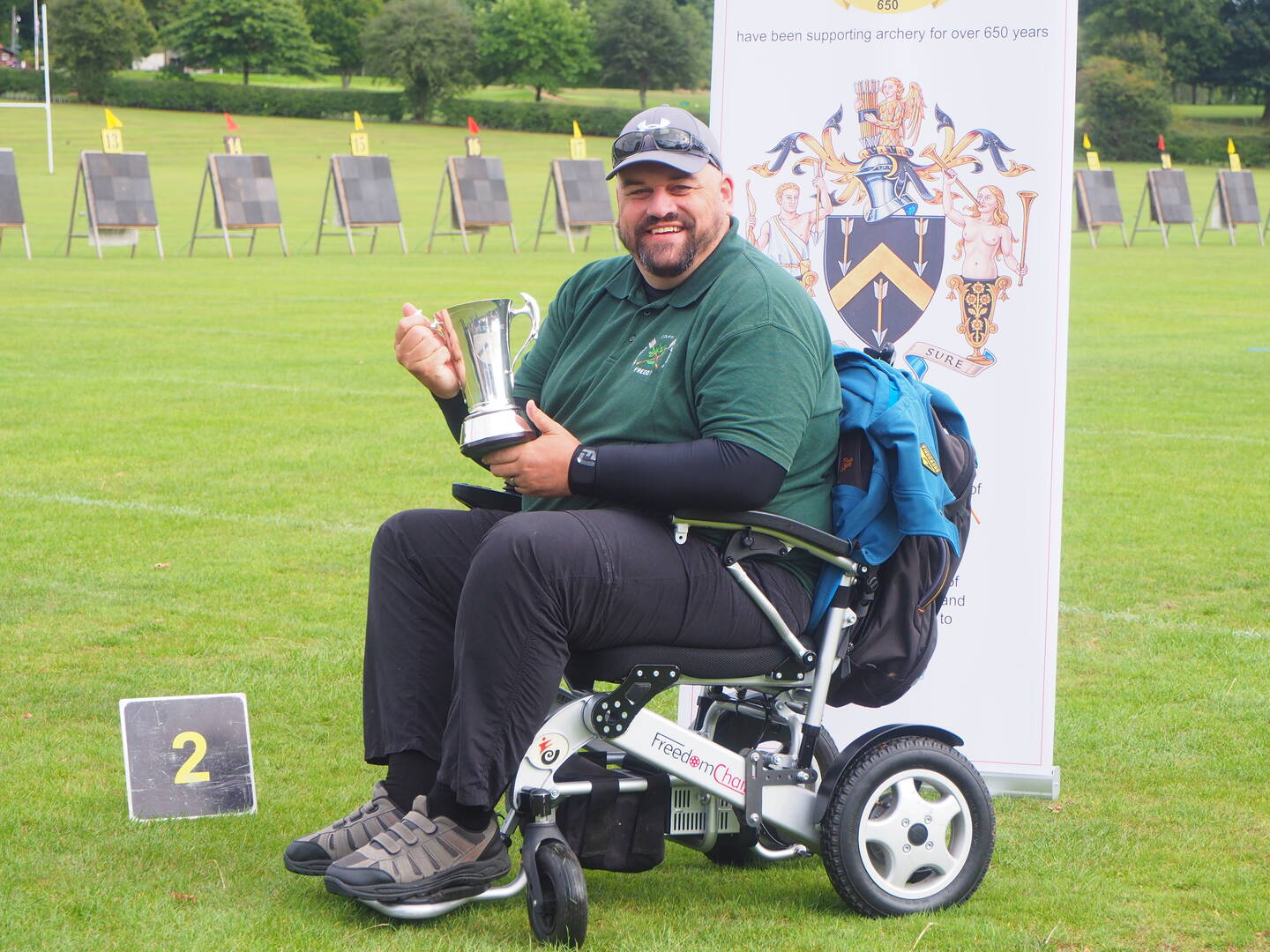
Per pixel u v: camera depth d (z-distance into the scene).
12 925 3.11
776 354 3.15
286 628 5.57
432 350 3.43
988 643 4.12
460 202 26.44
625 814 3.22
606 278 3.57
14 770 4.09
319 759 4.28
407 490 8.09
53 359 12.95
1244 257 26.84
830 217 4.19
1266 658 5.33
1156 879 3.53
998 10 4.04
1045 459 4.08
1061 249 4.05
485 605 3.03
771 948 3.11
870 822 3.26
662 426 3.26
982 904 3.37
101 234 24.11
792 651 3.26
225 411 10.53
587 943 3.12
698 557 3.15
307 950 3.04
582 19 84.12
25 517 7.33
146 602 5.89
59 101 70.94
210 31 82.19
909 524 3.12
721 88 4.22
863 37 4.13
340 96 70.44
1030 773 4.11
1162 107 62.00
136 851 3.55
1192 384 12.19
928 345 4.16
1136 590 6.26
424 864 3.18
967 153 4.09
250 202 25.06
